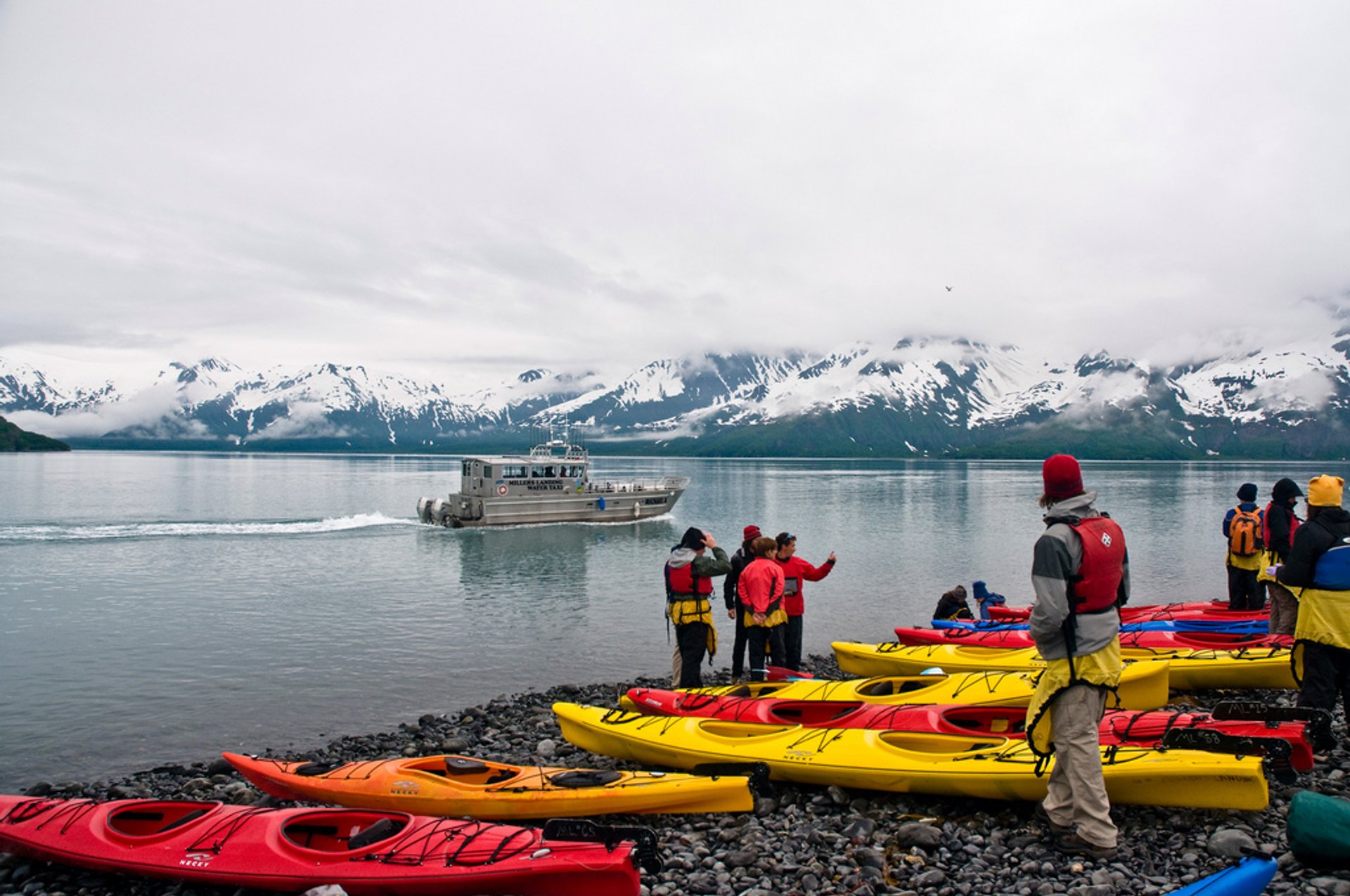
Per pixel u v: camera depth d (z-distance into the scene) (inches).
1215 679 566.3
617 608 1117.7
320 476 6190.9
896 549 1775.3
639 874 311.3
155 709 666.8
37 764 551.2
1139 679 494.9
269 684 740.0
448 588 1280.8
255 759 427.5
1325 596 375.2
